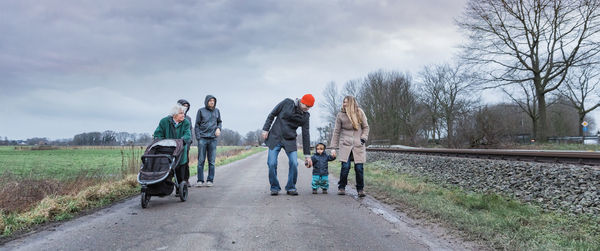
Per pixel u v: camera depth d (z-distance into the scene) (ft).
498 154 37.83
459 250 10.79
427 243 11.50
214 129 27.04
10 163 73.00
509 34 82.99
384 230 13.15
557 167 25.26
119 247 10.78
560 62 81.46
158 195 17.99
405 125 155.53
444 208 16.66
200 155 26.63
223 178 32.86
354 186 27.30
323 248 10.80
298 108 21.74
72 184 21.76
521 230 12.89
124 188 23.22
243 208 17.26
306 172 39.86
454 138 76.69
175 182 19.44
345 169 22.13
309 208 17.35
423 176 33.30
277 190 21.88
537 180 23.80
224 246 10.91
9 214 14.64
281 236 12.12
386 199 20.42
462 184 27.14
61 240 11.57
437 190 23.39
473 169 31.37
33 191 19.22
